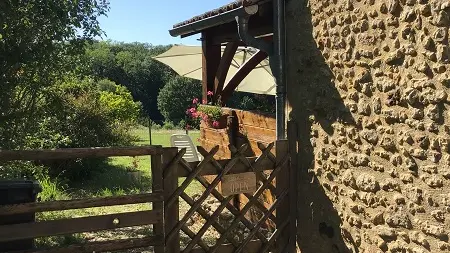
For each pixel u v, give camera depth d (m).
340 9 3.97
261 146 4.55
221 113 7.01
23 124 6.12
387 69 3.56
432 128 3.21
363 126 3.84
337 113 4.11
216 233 5.97
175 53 10.26
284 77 4.73
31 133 6.32
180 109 33.31
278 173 4.65
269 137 5.65
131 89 43.53
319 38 4.25
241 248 4.50
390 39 3.51
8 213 3.59
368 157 3.82
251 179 4.48
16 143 5.99
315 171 4.45
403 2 3.37
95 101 11.59
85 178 10.52
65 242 5.82
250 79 10.29
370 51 3.71
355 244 4.01
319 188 4.41
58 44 5.73
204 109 7.28
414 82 3.32
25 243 3.90
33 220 3.87
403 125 3.45
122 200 3.91
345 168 4.07
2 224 3.78
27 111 6.02
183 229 4.24
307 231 4.62
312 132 4.45
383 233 3.69
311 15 4.33
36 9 5.21
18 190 3.92
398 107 3.48
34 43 5.35
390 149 3.59
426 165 3.28
